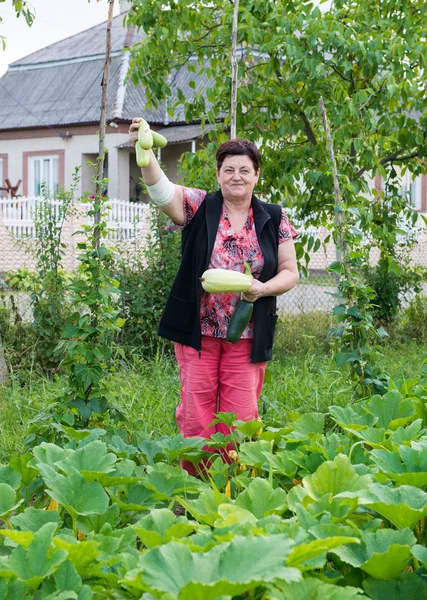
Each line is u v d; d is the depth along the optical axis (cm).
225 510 223
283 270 395
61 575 187
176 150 2514
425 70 784
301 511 218
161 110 2598
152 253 838
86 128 2642
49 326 729
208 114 825
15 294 973
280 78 823
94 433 316
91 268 420
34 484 301
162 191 376
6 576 183
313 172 752
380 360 768
